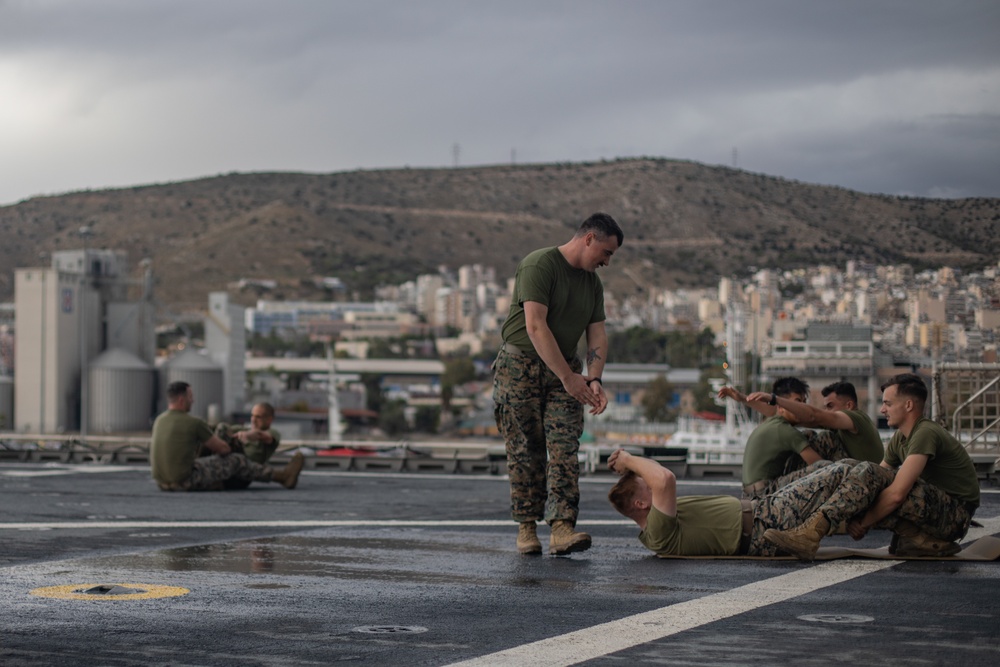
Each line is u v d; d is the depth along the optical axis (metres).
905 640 4.14
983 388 13.29
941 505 6.54
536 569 6.23
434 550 7.15
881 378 32.25
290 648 4.12
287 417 167.62
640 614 4.73
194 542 7.61
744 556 6.66
